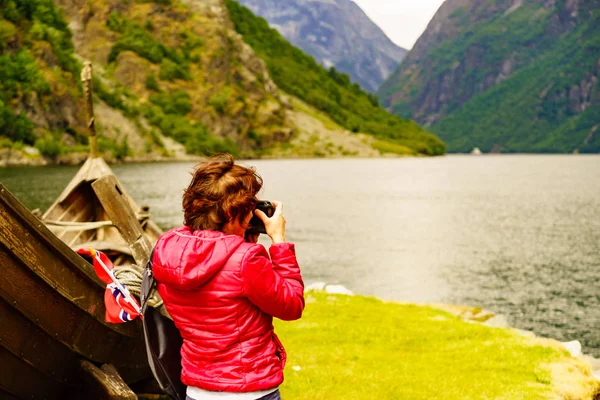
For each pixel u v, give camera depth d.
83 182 11.13
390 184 108.06
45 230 4.06
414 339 11.22
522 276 28.75
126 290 3.46
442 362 9.66
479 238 42.12
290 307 2.95
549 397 8.05
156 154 185.12
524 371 9.16
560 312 22.02
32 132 139.00
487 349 10.42
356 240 40.94
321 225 49.59
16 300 4.03
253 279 2.83
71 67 162.38
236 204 2.97
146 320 3.25
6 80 138.38
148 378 5.91
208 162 3.08
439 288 26.17
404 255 34.91
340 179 123.19
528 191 90.88
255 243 3.10
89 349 4.65
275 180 118.00
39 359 4.34
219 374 2.88
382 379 8.67
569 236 43.03
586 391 8.64
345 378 8.71
